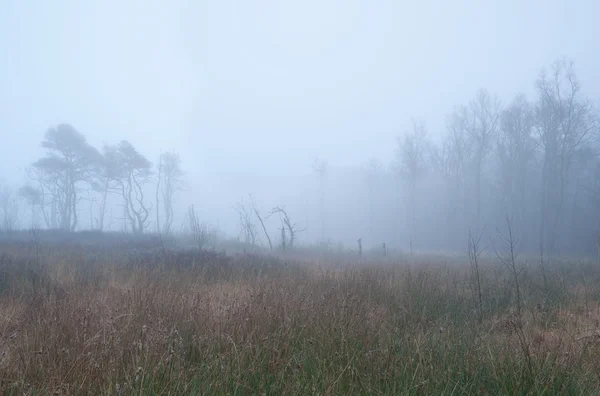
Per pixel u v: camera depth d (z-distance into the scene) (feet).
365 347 16.79
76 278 33.32
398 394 13.12
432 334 19.16
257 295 24.48
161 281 31.60
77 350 15.30
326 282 31.48
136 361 14.02
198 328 19.07
